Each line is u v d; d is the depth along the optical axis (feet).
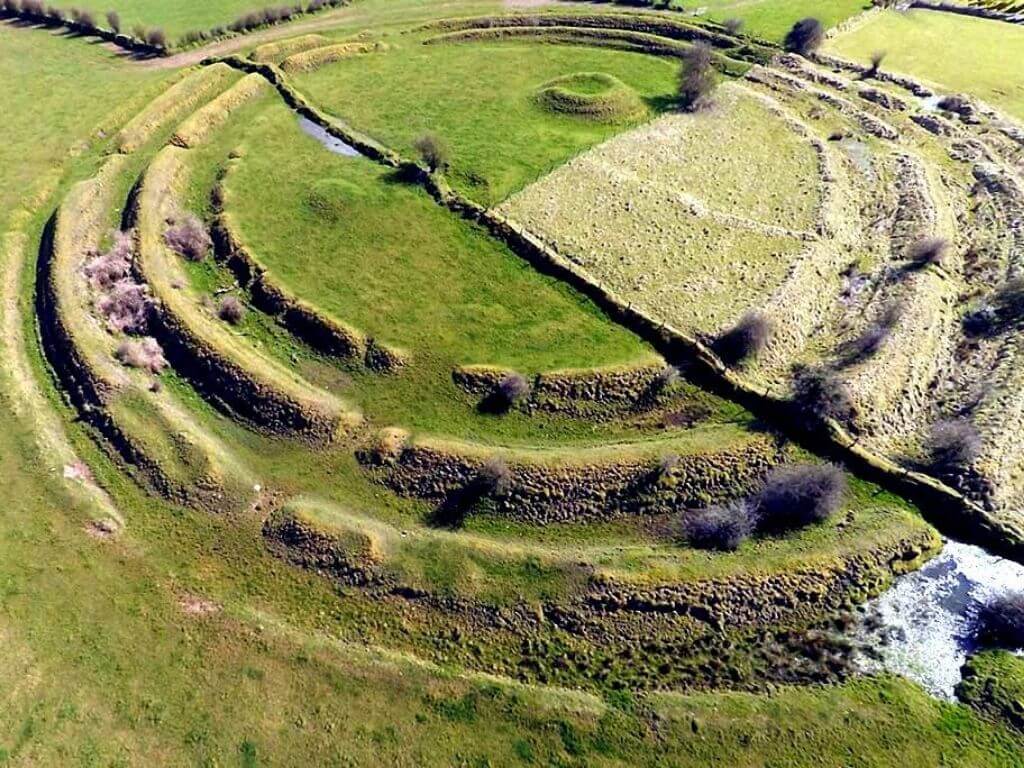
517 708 118.83
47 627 127.13
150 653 124.57
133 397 160.86
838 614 129.49
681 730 115.44
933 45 291.79
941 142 234.58
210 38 303.27
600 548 138.10
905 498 143.23
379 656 125.59
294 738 115.34
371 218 208.95
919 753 112.37
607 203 211.00
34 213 212.64
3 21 323.16
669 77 279.08
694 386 161.48
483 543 138.41
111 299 183.11
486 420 159.02
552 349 170.60
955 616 128.98
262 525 143.23
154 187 214.69
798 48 286.05
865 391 153.89
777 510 140.26
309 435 156.46
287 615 131.54
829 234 197.16
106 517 143.23
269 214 210.79
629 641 126.41
